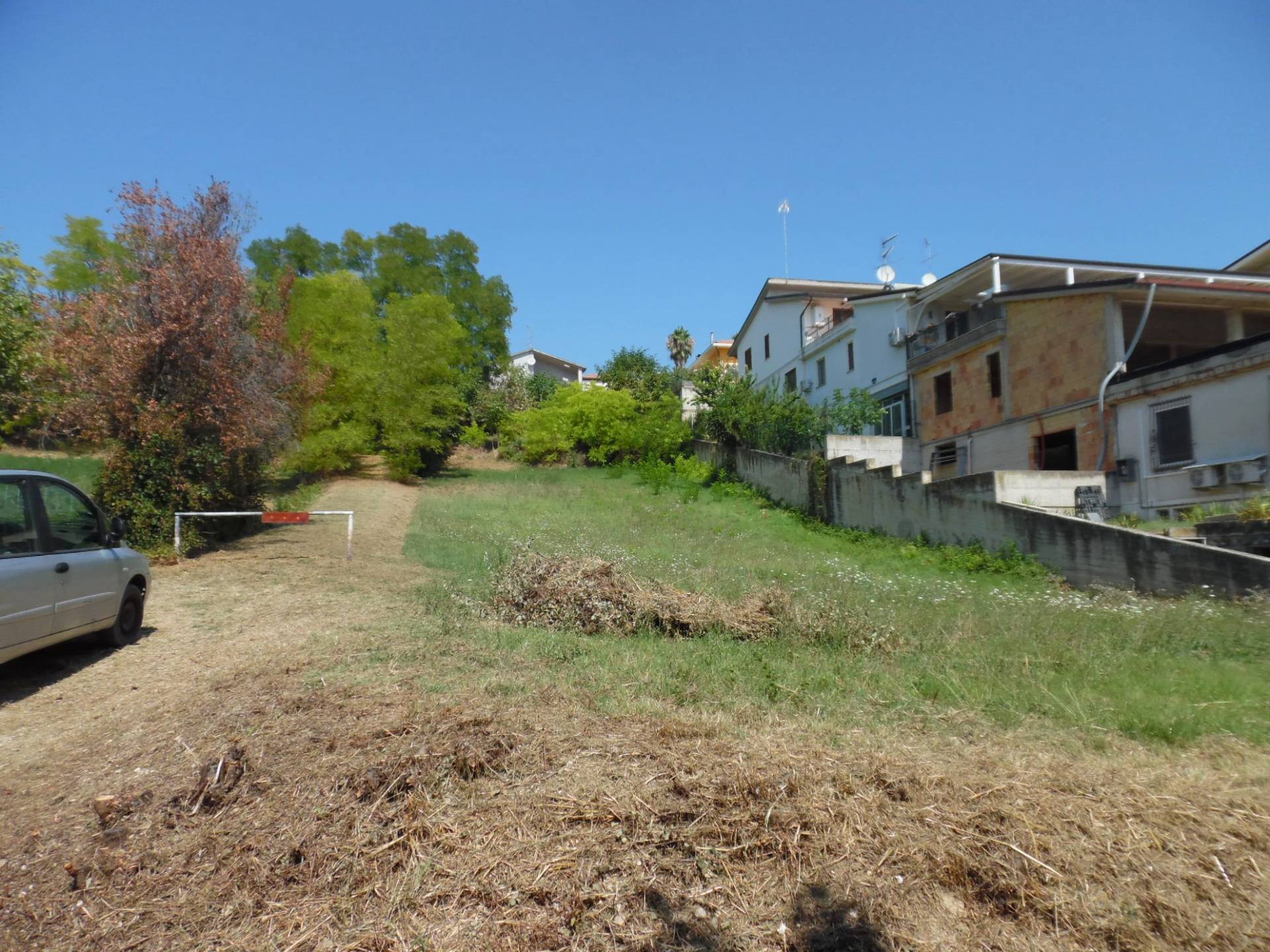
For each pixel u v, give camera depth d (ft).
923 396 78.02
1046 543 42.96
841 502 64.64
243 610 28.17
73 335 39.83
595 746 13.52
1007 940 9.00
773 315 116.47
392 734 13.56
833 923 9.19
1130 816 11.17
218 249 41.96
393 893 9.64
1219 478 44.73
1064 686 18.22
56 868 10.71
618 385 132.46
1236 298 53.42
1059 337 58.85
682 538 54.95
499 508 71.51
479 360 136.77
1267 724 16.11
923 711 16.66
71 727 16.25
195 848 10.84
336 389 87.20
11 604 17.29
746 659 21.49
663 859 10.23
